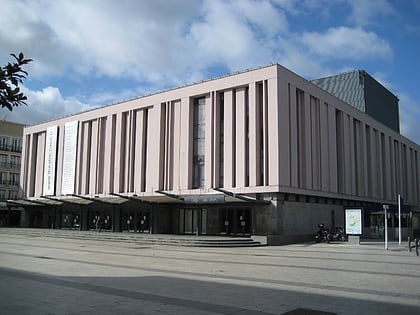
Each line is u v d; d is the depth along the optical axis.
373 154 46.09
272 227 30.20
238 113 33.41
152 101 38.84
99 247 24.55
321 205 35.62
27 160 51.69
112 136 41.97
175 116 37.25
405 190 55.31
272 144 30.83
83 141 44.88
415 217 53.97
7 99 4.29
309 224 33.62
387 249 24.11
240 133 33.00
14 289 10.01
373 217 37.38
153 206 35.50
